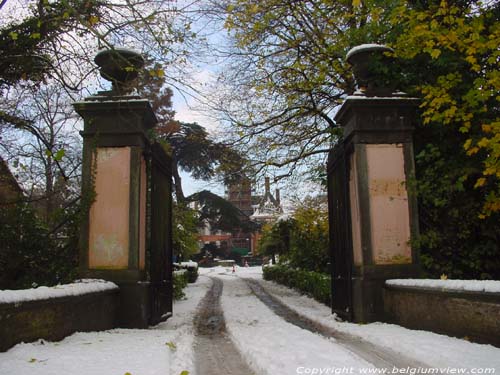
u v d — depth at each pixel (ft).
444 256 26.30
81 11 23.89
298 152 47.75
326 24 40.91
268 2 39.63
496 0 24.45
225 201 106.11
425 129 27.68
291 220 63.41
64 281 26.91
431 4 22.18
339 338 21.47
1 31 26.27
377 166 26.50
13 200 27.96
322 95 43.65
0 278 26.58
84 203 26.58
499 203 21.52
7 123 30.53
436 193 25.91
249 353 17.37
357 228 26.81
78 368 14.11
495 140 17.67
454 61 25.73
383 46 27.81
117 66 26.71
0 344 15.03
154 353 16.76
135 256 26.25
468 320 17.34
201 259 183.21
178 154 97.09
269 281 81.87
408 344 17.39
